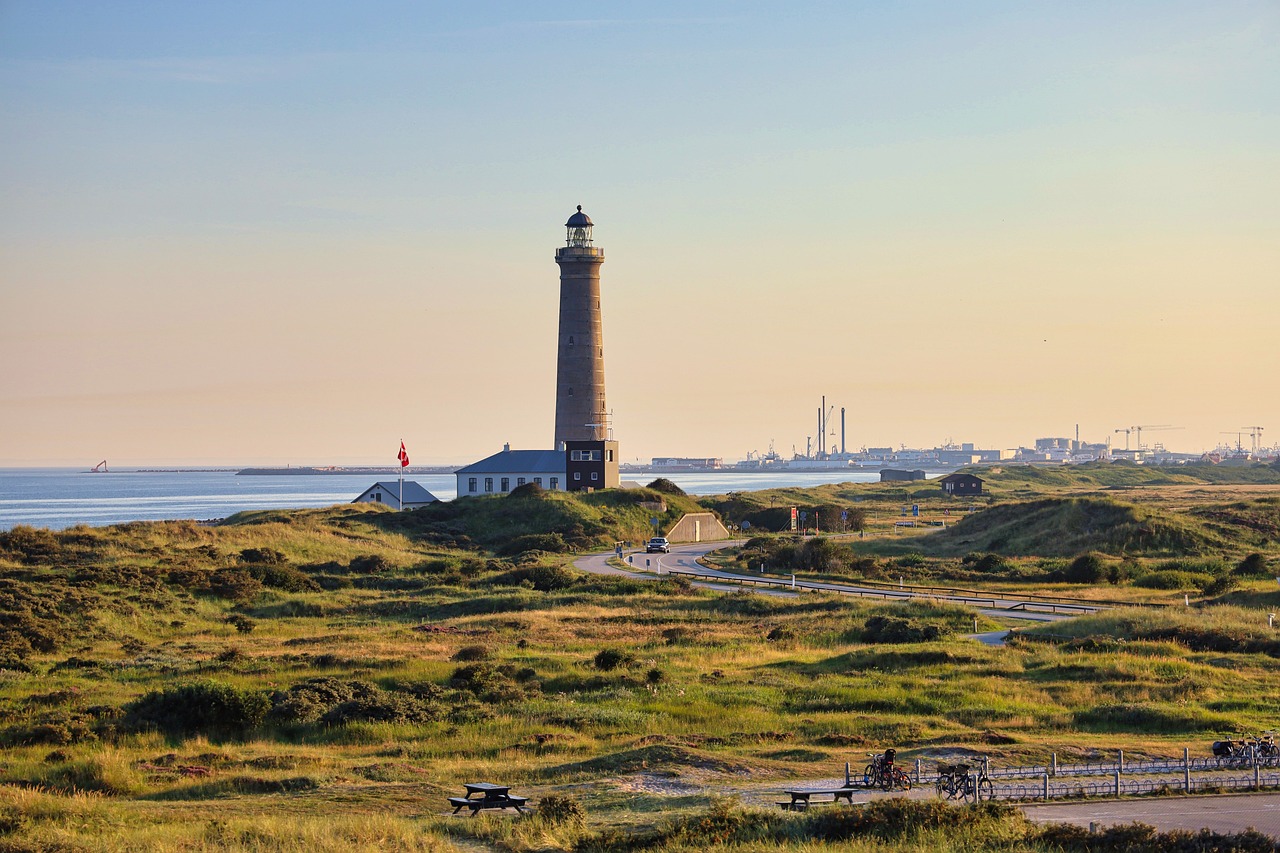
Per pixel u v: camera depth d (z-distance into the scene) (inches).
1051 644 2669.8
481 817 1267.2
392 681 2240.4
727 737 1747.0
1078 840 1106.1
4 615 2957.7
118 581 3597.4
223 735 1876.2
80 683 2304.4
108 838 1165.7
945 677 2261.3
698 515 6707.7
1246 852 1049.5
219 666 2432.3
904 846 1095.6
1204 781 1393.9
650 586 4047.7
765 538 6038.4
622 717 1910.7
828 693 2097.7
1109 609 3368.6
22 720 1937.7
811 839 1133.1
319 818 1275.8
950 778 1336.1
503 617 3309.5
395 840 1157.7
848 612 3299.7
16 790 1378.0
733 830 1178.0
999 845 1096.2
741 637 2915.8
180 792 1478.8
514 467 7475.4
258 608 3659.0
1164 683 2130.9
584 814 1255.5
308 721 1919.3
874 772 1408.7
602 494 6791.3
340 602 3823.8
